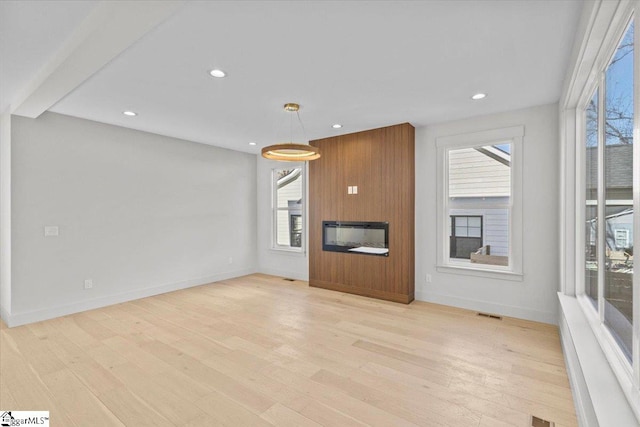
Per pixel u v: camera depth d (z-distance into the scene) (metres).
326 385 2.32
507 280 3.73
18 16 1.90
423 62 2.48
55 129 3.72
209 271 5.48
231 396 2.18
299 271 5.72
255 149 5.86
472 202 4.03
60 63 2.28
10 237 3.42
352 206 4.72
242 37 2.10
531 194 3.57
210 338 3.14
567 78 2.60
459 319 3.64
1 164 3.66
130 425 1.89
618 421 1.28
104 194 4.16
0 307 3.70
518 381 2.36
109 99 3.25
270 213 6.14
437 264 4.21
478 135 3.88
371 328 3.39
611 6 1.51
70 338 3.13
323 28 2.01
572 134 2.95
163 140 4.81
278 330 3.35
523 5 1.79
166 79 2.76
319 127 4.38
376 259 4.51
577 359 1.92
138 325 3.48
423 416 1.98
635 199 1.25
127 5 1.63
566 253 3.01
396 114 3.79
